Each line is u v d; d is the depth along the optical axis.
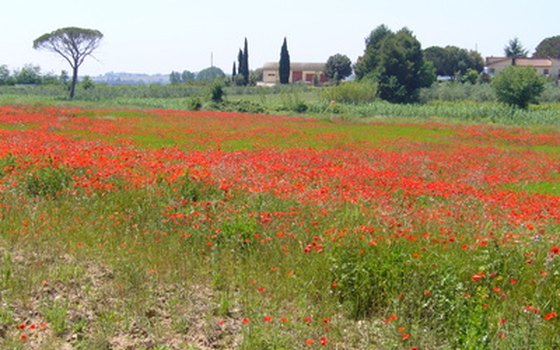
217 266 8.65
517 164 25.27
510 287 7.87
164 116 47.75
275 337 6.50
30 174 13.16
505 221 11.04
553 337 6.58
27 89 94.50
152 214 11.21
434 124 49.81
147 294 7.54
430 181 19.12
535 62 140.12
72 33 89.50
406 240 8.90
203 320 7.02
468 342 6.35
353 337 6.80
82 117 42.38
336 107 66.94
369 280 7.76
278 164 18.77
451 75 134.50
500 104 75.75
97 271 8.28
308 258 8.75
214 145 28.50
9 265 7.99
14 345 5.95
